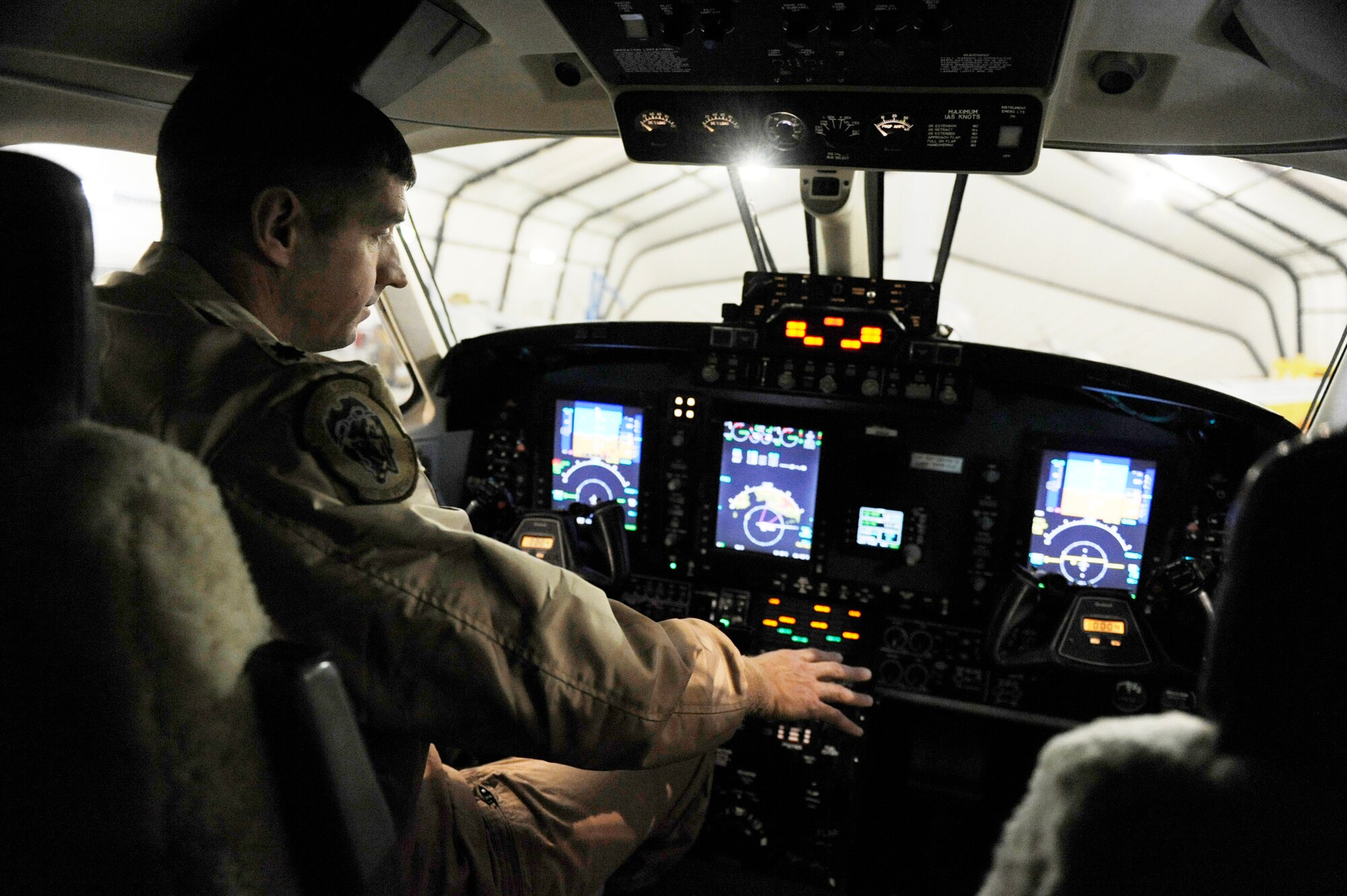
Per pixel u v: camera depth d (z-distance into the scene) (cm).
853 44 145
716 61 155
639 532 265
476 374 277
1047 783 65
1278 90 163
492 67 190
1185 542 228
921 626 243
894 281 232
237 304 115
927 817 255
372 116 121
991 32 137
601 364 271
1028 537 237
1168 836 56
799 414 248
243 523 97
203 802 72
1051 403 235
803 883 233
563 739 107
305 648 79
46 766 70
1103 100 184
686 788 180
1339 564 52
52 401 71
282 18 151
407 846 117
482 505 263
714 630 138
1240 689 56
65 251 72
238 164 113
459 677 101
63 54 150
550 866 146
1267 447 218
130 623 68
